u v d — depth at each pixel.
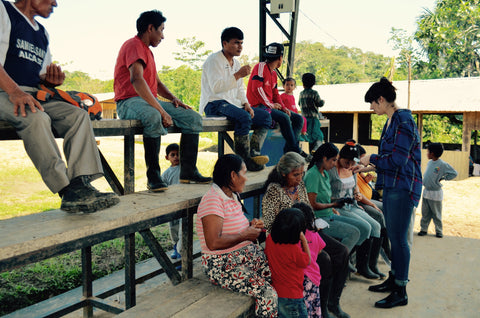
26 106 2.29
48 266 5.06
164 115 3.22
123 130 3.08
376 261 4.72
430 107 14.39
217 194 2.95
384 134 3.93
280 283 2.96
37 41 2.60
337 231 4.03
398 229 3.86
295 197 3.79
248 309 2.83
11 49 2.44
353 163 4.53
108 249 5.83
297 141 5.87
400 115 3.76
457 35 29.38
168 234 6.68
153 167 3.38
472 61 30.45
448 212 8.61
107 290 4.00
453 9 29.84
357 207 4.86
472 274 4.81
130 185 3.26
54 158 2.35
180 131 3.71
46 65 2.71
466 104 13.98
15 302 4.13
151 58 3.38
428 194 6.29
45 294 4.38
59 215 2.53
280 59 5.23
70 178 2.49
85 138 2.51
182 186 3.67
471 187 12.02
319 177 4.13
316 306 3.29
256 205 4.27
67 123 2.47
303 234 3.12
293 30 8.83
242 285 2.90
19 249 2.00
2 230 2.20
